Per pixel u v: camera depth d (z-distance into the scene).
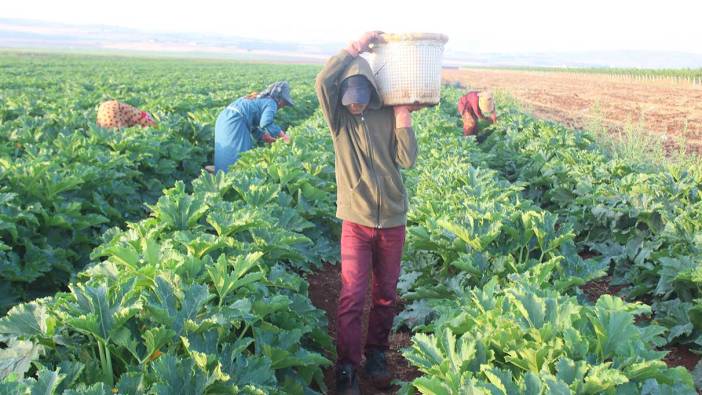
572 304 3.07
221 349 3.06
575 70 70.75
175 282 3.23
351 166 3.68
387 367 4.18
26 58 70.44
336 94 3.54
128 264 3.60
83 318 2.74
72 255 6.00
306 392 3.57
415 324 4.55
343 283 3.84
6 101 16.27
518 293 3.21
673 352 4.64
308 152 8.05
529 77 61.72
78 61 67.94
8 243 5.57
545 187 9.20
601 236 6.94
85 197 6.95
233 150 8.40
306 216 6.45
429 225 5.19
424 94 3.52
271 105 8.47
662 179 7.11
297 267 5.88
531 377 2.66
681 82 43.44
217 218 4.56
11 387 2.45
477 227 4.89
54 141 8.35
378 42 3.56
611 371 2.53
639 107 24.16
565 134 11.66
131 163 7.93
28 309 3.02
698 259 5.01
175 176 9.91
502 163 10.99
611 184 7.62
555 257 4.32
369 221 3.71
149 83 28.67
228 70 58.66
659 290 5.03
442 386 2.75
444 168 8.28
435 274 5.07
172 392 2.62
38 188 6.09
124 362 2.95
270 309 3.35
